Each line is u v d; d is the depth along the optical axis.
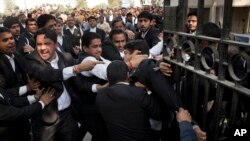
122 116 2.18
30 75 3.01
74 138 3.30
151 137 2.24
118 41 3.83
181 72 2.21
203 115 1.94
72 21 8.45
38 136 3.08
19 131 2.90
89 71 3.07
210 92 2.06
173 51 2.28
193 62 2.11
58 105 3.08
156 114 2.16
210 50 1.89
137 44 2.47
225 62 1.72
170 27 2.33
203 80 1.99
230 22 1.68
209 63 1.94
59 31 6.30
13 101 2.97
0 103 2.54
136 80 2.20
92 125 3.20
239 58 1.74
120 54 3.89
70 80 3.16
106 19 18.14
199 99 2.09
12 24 5.54
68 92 3.18
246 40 2.80
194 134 1.87
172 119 2.35
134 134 2.16
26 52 4.65
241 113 1.79
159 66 2.07
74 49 6.55
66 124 3.18
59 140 3.26
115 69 2.30
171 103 1.99
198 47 1.96
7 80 3.09
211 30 2.32
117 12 18.69
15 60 3.24
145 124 2.19
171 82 2.28
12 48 3.18
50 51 3.06
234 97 1.63
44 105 2.88
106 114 2.27
